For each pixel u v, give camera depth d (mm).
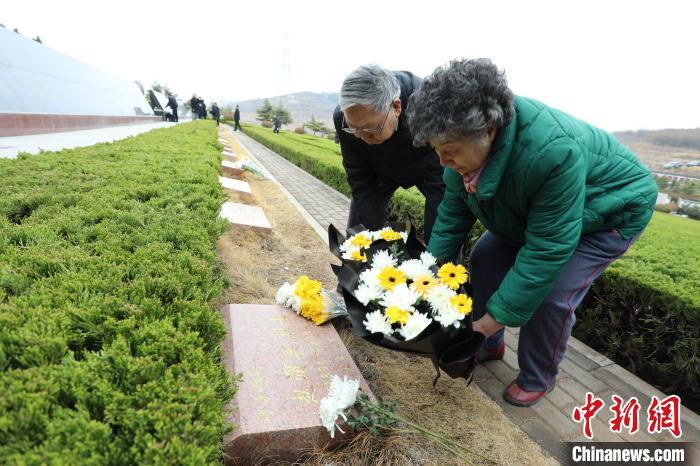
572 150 1571
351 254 2164
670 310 2615
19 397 1046
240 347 2074
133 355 1408
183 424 1109
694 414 2408
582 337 3182
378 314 1835
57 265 1864
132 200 3117
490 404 2297
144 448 1026
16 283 1685
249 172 8758
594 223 1905
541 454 2008
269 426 1632
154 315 1629
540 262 1700
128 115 19516
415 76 2492
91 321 1501
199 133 11133
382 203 3229
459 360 1791
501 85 1415
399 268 2023
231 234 4020
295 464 1678
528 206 1760
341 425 1769
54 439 964
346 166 3025
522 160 1597
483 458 1894
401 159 2592
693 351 2496
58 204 2861
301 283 2518
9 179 3316
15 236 2182
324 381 1982
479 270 2443
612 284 2963
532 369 2254
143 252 2109
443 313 1719
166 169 4582
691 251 3652
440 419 2115
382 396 2215
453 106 1376
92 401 1132
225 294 2779
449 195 2252
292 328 2369
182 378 1271
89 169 4094
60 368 1214
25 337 1274
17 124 9523
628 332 2863
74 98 13570
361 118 2047
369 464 1752
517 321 1808
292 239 4723
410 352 1842
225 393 1428
